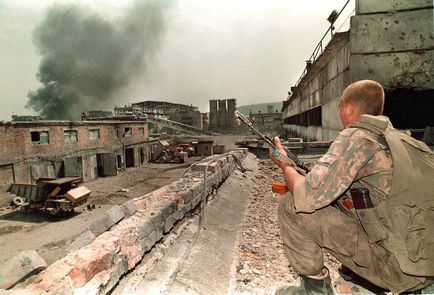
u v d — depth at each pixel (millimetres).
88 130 27922
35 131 22422
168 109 88125
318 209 1433
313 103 15523
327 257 4578
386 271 1352
